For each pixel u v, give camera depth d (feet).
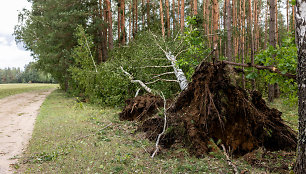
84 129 23.47
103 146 17.40
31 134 22.50
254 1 73.51
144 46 38.29
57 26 61.72
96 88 42.86
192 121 17.19
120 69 38.81
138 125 23.53
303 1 8.75
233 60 67.26
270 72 15.61
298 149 9.22
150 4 82.99
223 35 46.65
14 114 35.24
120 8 74.84
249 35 72.33
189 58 26.81
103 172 12.63
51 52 69.67
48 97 66.23
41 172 13.05
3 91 94.38
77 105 42.52
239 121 16.62
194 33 24.43
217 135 16.79
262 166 13.32
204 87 17.71
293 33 16.30
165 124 18.99
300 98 8.98
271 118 17.46
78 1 63.31
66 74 67.62
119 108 37.37
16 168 13.87
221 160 14.19
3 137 21.34
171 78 33.65
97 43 67.87
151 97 28.30
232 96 16.89
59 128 24.07
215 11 43.47
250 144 16.34
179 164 13.71
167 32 62.13
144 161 14.30
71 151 16.39
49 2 65.10
